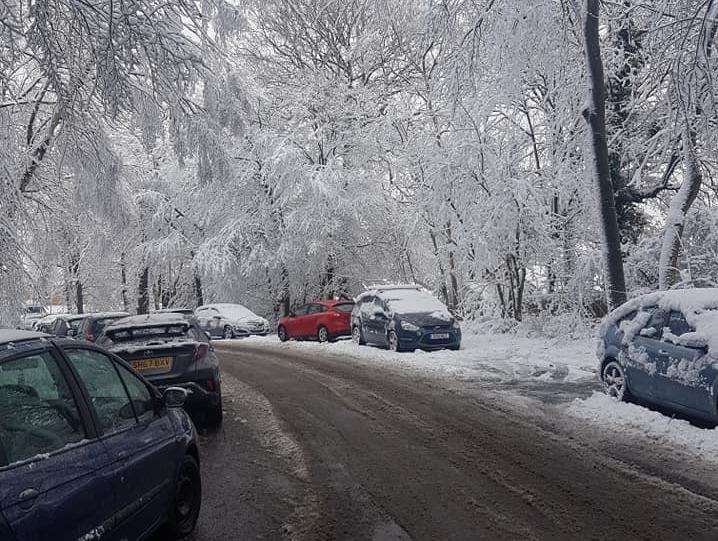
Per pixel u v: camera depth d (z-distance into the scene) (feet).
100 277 122.21
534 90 65.98
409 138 85.15
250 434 26.91
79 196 36.63
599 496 18.17
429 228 76.48
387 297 57.72
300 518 16.97
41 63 30.66
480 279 68.39
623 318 30.96
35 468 9.91
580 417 28.32
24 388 10.78
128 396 14.39
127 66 30.66
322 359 52.85
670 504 17.48
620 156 62.18
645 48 50.65
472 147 63.57
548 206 62.34
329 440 25.39
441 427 27.07
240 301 110.32
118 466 12.21
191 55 31.60
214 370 28.32
